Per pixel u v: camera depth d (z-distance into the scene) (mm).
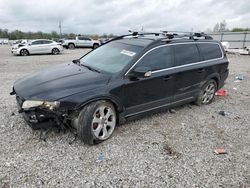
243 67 12867
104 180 2855
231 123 4723
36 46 18922
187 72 4824
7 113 4637
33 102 3258
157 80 4277
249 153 3613
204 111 5320
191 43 5082
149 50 4219
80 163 3150
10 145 3486
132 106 4059
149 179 2908
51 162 3137
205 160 3361
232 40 32094
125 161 3244
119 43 4746
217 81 5785
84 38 28875
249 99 6457
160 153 3484
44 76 3971
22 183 2734
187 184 2850
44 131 3789
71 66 4512
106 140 3773
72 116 3428
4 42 57750
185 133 4176
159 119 4727
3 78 8219
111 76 3811
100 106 3553
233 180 2961
